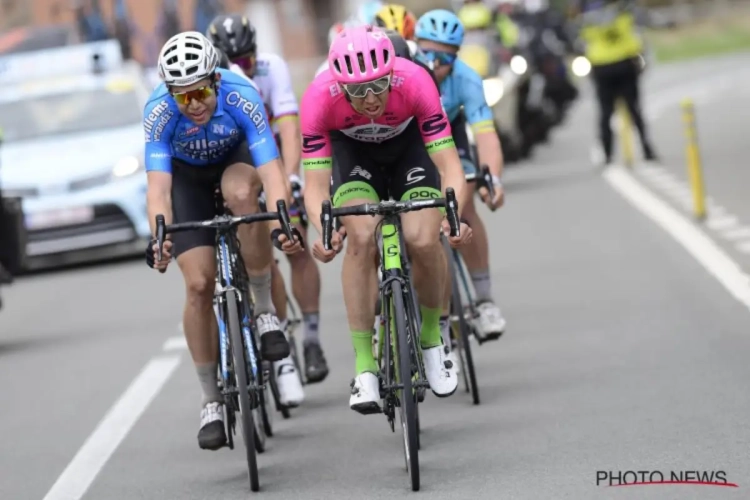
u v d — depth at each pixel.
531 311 33.09
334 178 21.75
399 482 20.17
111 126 52.59
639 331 29.52
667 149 65.25
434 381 21.30
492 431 22.77
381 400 21.12
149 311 39.03
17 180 48.97
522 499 18.53
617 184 54.75
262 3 134.12
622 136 67.62
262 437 23.08
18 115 53.16
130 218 49.03
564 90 70.19
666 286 34.03
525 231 45.66
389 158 22.00
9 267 37.47
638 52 59.88
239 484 21.05
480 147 26.28
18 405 28.44
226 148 22.14
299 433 24.23
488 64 61.34
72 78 55.38
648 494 18.14
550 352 28.64
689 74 109.44
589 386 25.23
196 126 21.44
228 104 21.36
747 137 64.69
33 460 23.69
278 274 24.98
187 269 21.53
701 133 69.06
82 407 27.66
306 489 20.36
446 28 25.62
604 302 33.06
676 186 52.44
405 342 19.64
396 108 20.95
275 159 21.67
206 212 22.38
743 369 25.09
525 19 70.25
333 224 20.78
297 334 33.41
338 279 41.19
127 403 27.56
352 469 21.30
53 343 35.53
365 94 19.78
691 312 30.73
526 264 39.59
